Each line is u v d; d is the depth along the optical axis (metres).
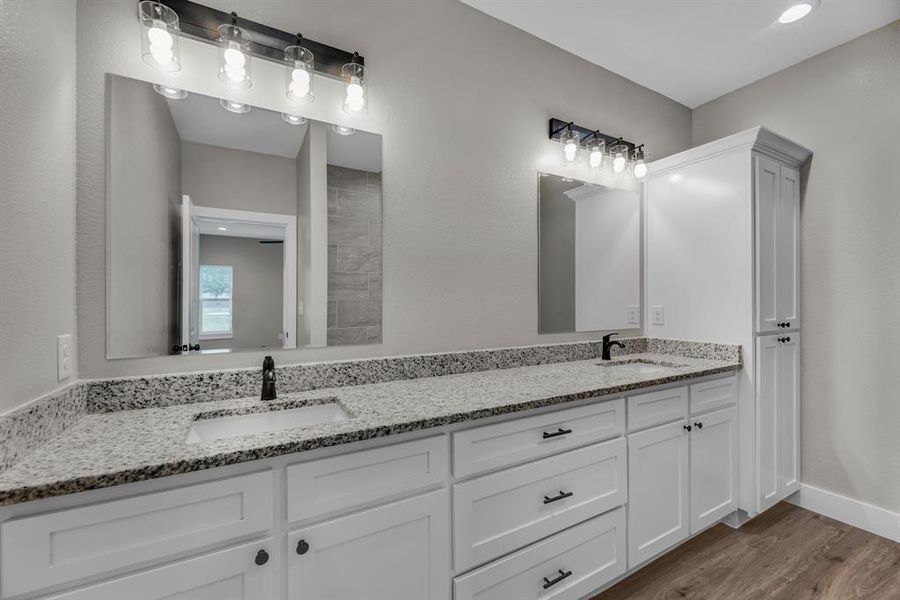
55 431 1.03
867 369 2.12
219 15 1.41
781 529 2.10
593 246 2.38
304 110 1.58
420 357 1.77
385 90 1.73
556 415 1.45
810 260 2.33
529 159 2.15
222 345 1.44
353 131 1.67
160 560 0.86
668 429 1.79
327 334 1.62
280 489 0.99
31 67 0.97
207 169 1.42
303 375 1.53
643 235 2.61
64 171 1.14
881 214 2.07
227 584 0.93
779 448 2.20
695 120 2.90
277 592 0.98
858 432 2.15
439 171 1.86
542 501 1.40
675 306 2.43
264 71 1.50
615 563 1.60
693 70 2.46
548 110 2.22
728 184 2.18
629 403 1.66
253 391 1.44
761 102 2.55
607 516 1.58
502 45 2.06
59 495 0.77
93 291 1.24
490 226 2.01
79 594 0.79
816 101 2.31
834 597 1.62
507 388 1.56
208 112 1.42
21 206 0.93
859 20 2.02
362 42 1.68
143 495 0.85
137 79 1.31
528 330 2.13
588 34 2.15
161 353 1.35
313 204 1.59
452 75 1.90
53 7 1.08
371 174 1.70
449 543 1.22
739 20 2.03
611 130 2.48
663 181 2.50
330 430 1.06
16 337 0.90
